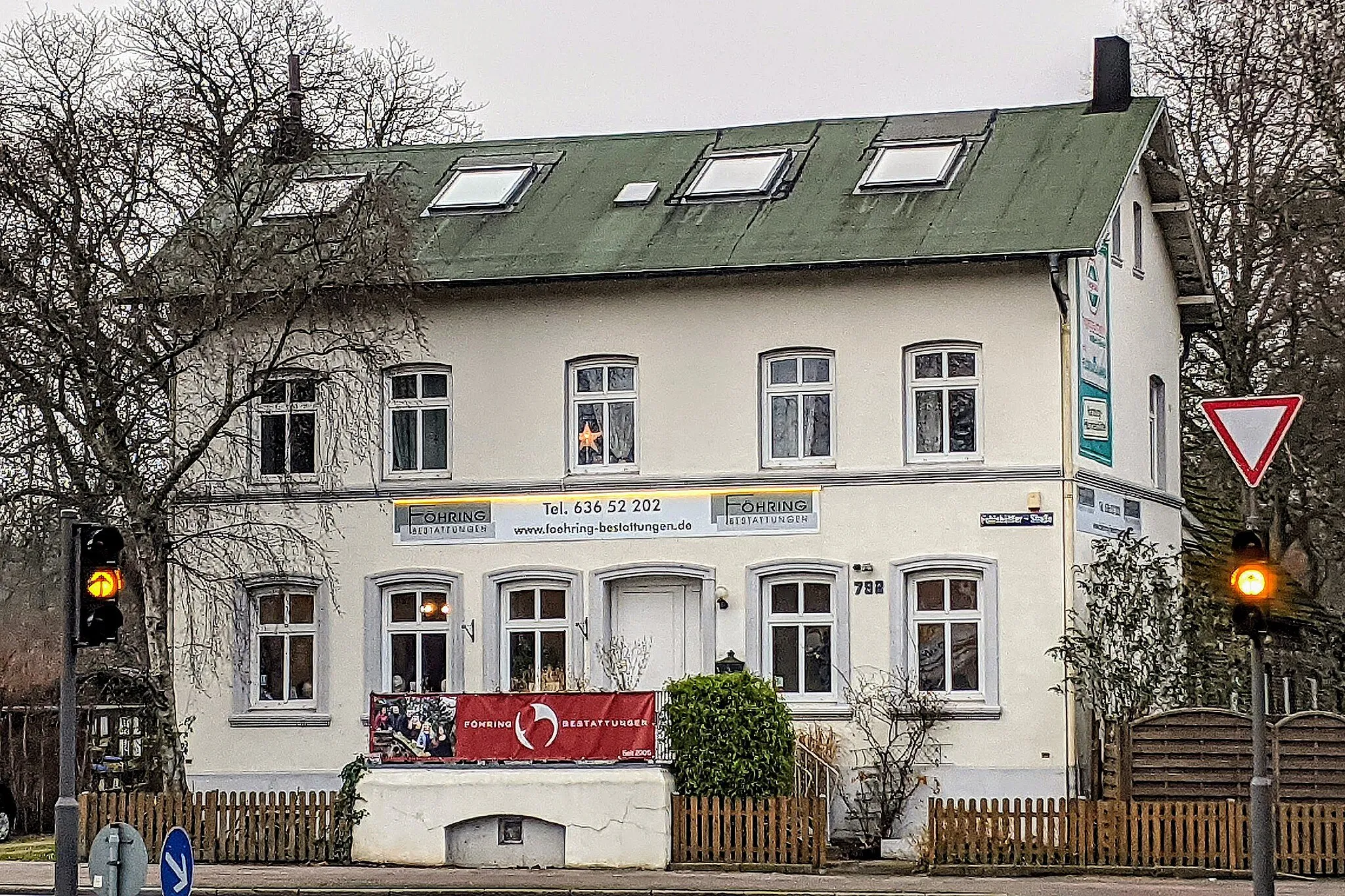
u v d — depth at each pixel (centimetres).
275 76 2684
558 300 2912
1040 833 2316
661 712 2497
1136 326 3086
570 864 2386
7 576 3462
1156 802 2309
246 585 2956
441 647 2938
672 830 2384
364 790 2453
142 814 2498
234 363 2708
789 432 2828
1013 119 3111
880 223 2838
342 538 2961
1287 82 3550
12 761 3078
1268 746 2306
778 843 2362
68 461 2611
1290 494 3781
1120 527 2928
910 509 2762
